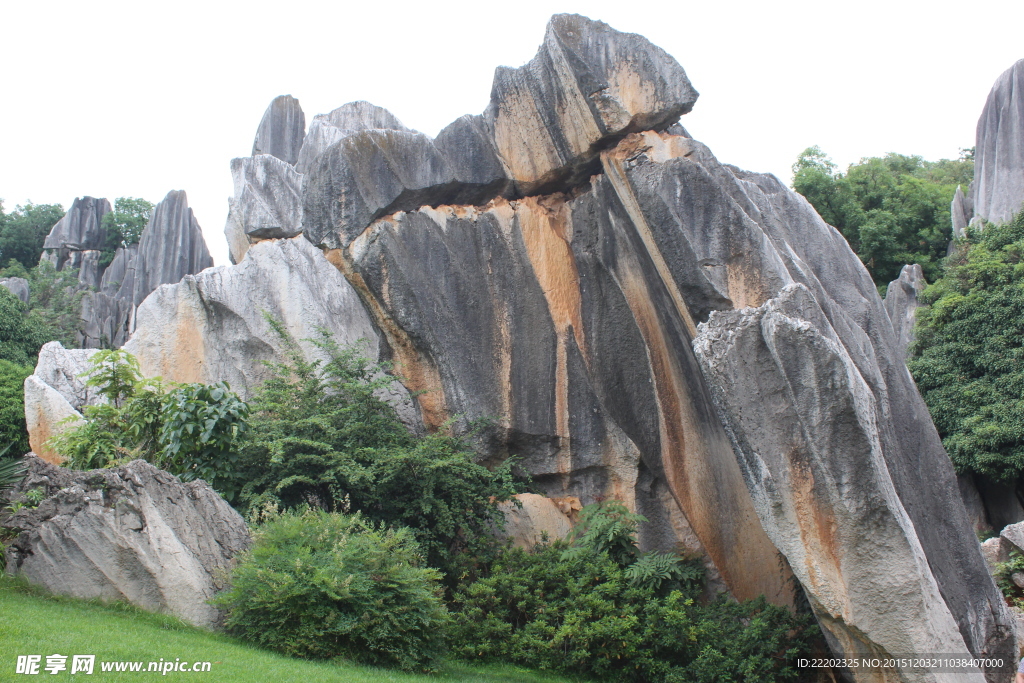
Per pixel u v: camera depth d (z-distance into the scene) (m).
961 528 10.47
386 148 13.62
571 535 11.93
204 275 13.49
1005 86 27.44
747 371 9.20
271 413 11.62
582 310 13.55
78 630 6.90
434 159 13.60
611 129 12.28
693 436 12.45
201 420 10.15
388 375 12.59
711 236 10.96
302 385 11.91
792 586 11.66
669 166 11.38
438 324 12.99
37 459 9.76
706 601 11.86
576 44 12.62
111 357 11.42
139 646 6.75
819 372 8.75
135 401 10.88
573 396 13.10
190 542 8.46
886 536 8.73
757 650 10.27
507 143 13.60
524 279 13.47
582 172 13.42
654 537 12.43
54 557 8.23
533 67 13.09
